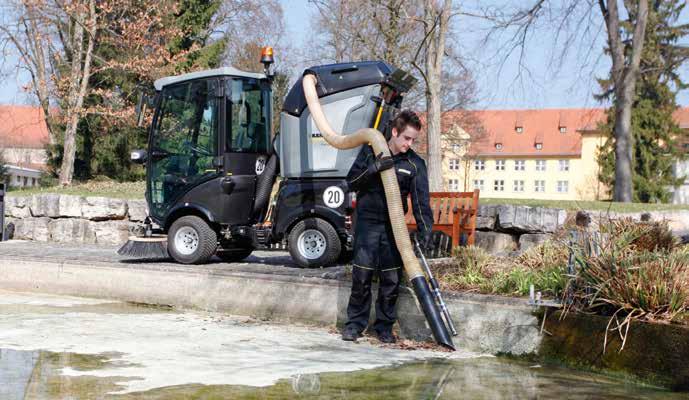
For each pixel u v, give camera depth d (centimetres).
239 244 827
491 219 995
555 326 467
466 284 548
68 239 1247
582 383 410
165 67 2316
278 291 638
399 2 1914
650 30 2983
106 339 518
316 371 423
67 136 2189
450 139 3919
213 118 790
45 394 350
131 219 1220
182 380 388
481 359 481
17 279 814
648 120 5006
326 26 2297
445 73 2898
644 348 417
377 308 545
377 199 534
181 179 806
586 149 7638
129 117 2323
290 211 753
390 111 728
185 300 701
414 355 491
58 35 2484
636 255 466
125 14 2409
